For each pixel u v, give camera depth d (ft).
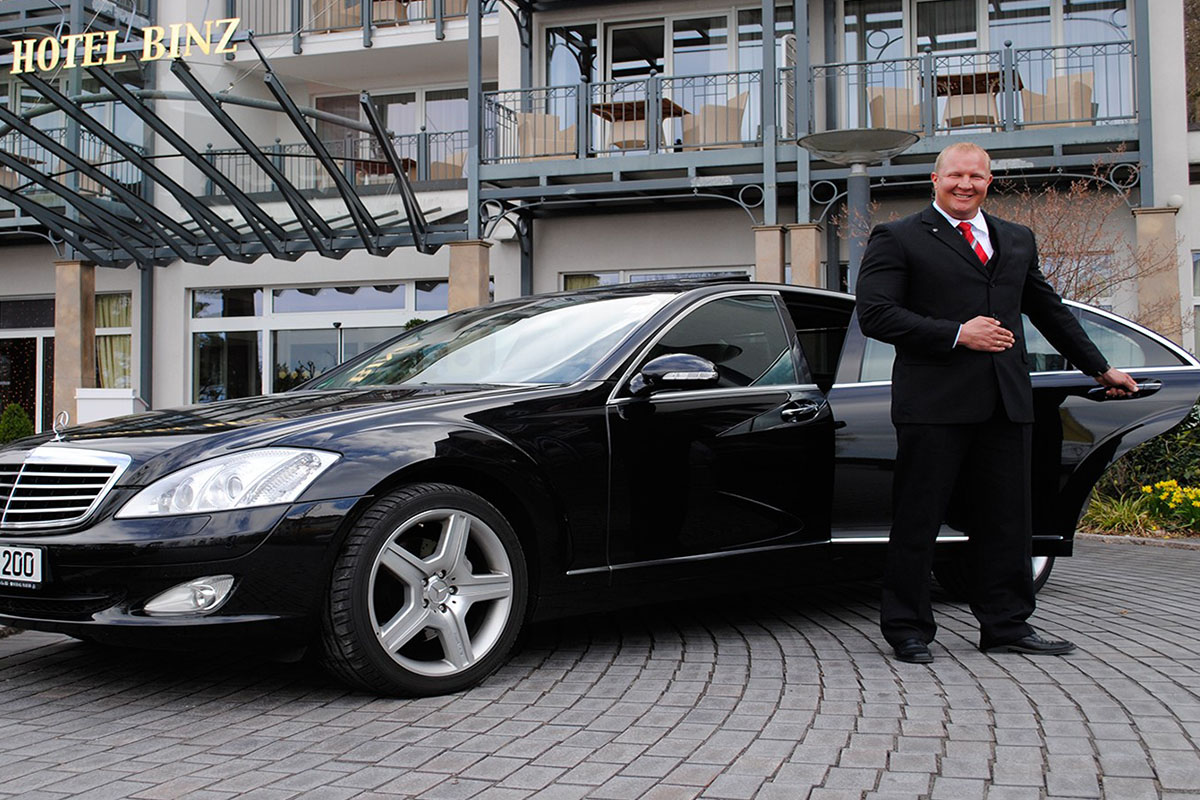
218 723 10.95
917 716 10.64
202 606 10.74
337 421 11.75
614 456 13.01
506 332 15.16
